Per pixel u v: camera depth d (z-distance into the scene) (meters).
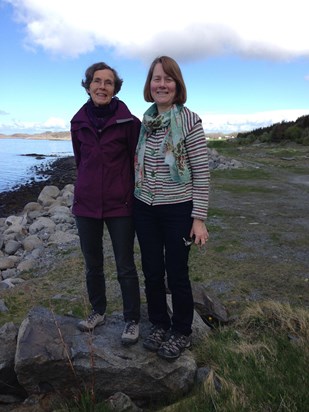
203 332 3.75
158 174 2.91
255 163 23.38
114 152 3.04
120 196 3.07
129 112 3.09
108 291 5.18
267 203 11.65
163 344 3.09
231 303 4.76
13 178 31.36
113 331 3.35
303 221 9.30
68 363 2.96
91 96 3.06
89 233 3.19
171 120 2.85
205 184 2.90
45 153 84.31
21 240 9.09
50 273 6.16
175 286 3.05
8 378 3.15
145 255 3.09
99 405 2.77
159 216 2.97
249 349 3.30
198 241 2.92
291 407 2.62
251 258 6.48
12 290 5.50
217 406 2.69
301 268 6.01
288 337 3.59
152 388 3.02
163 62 2.87
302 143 34.66
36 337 3.12
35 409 2.92
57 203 13.76
